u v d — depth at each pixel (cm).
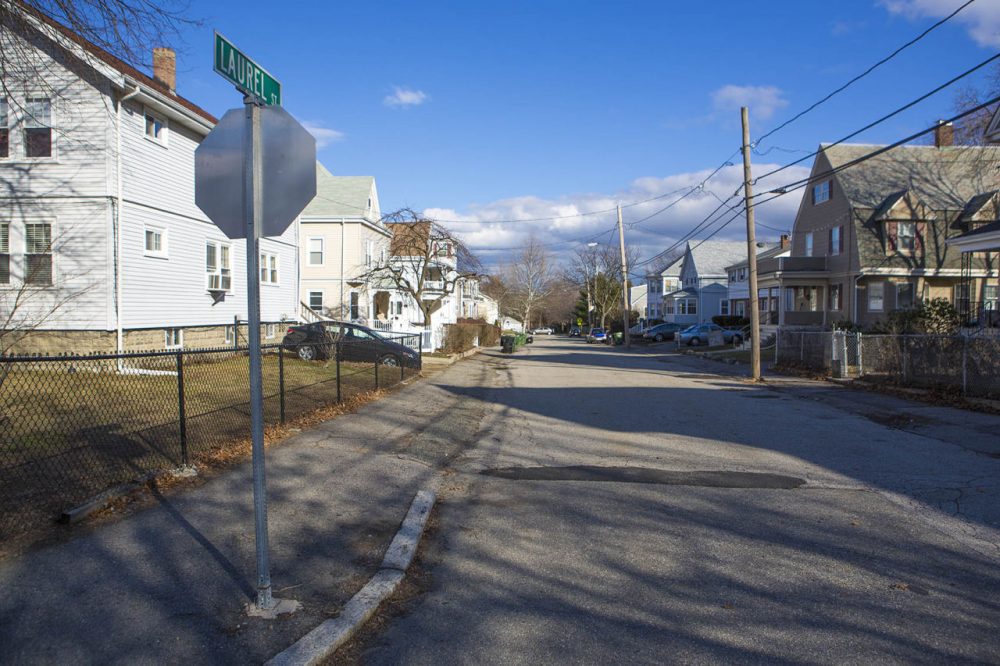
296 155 404
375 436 1012
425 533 609
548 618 436
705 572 518
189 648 370
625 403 1548
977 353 1479
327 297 3481
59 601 414
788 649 395
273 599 427
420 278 3450
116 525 551
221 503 630
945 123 1216
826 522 650
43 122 1620
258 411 411
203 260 2070
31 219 1634
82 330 1633
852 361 2164
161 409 1016
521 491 765
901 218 3241
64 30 954
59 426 878
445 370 2444
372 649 393
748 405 1510
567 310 12038
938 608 453
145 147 1773
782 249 5412
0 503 573
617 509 692
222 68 366
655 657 385
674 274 8050
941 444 1041
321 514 624
